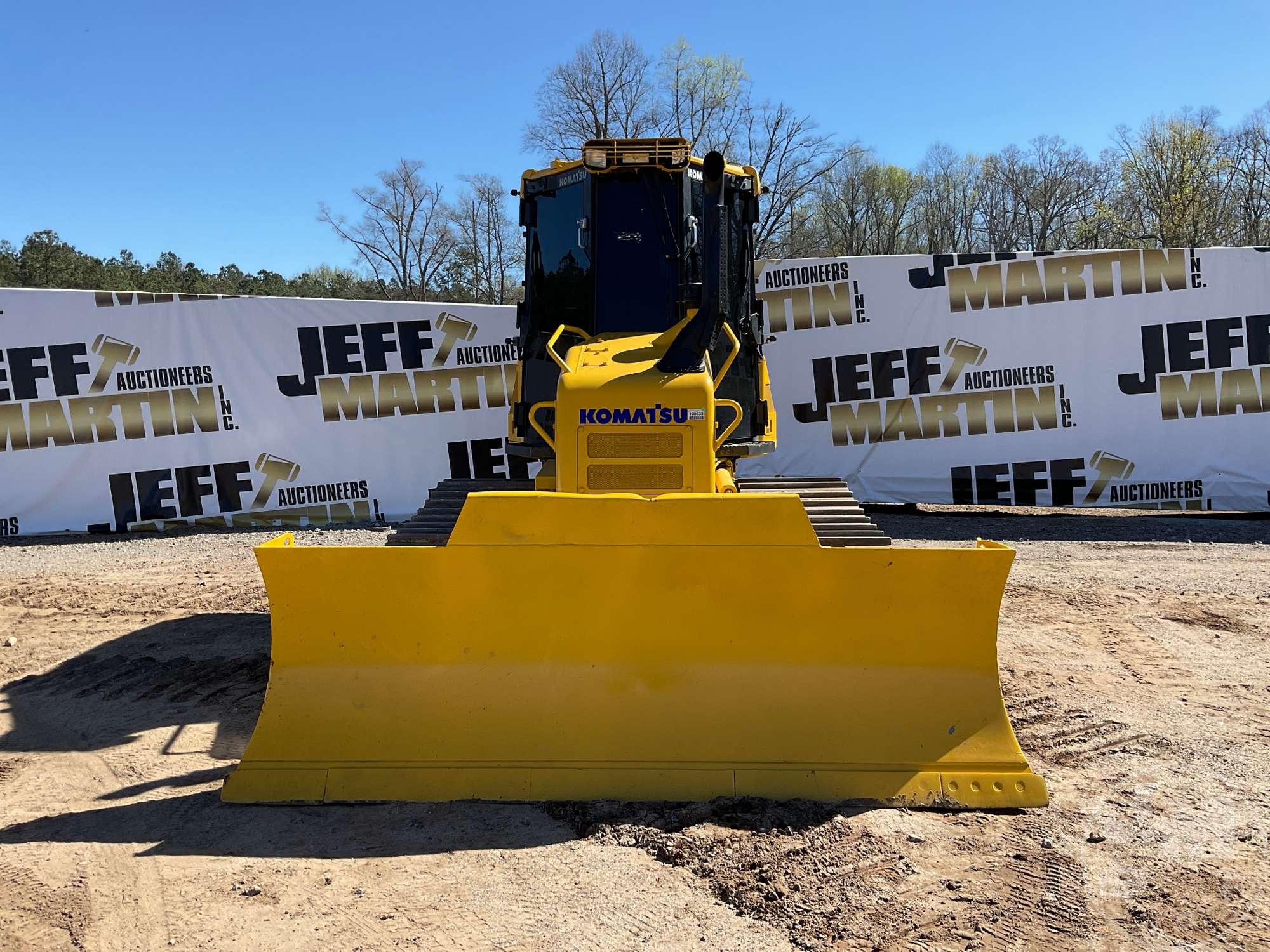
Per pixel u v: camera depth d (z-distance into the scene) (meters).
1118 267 12.53
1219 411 12.50
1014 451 12.80
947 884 3.52
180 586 9.38
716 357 5.62
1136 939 3.17
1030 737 5.19
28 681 6.54
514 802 4.18
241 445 12.81
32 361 12.45
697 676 4.43
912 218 48.88
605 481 4.81
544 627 4.46
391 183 46.19
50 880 3.63
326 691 4.46
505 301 46.94
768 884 3.50
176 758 5.02
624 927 3.27
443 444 13.06
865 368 12.92
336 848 3.85
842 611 4.43
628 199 5.95
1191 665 6.58
